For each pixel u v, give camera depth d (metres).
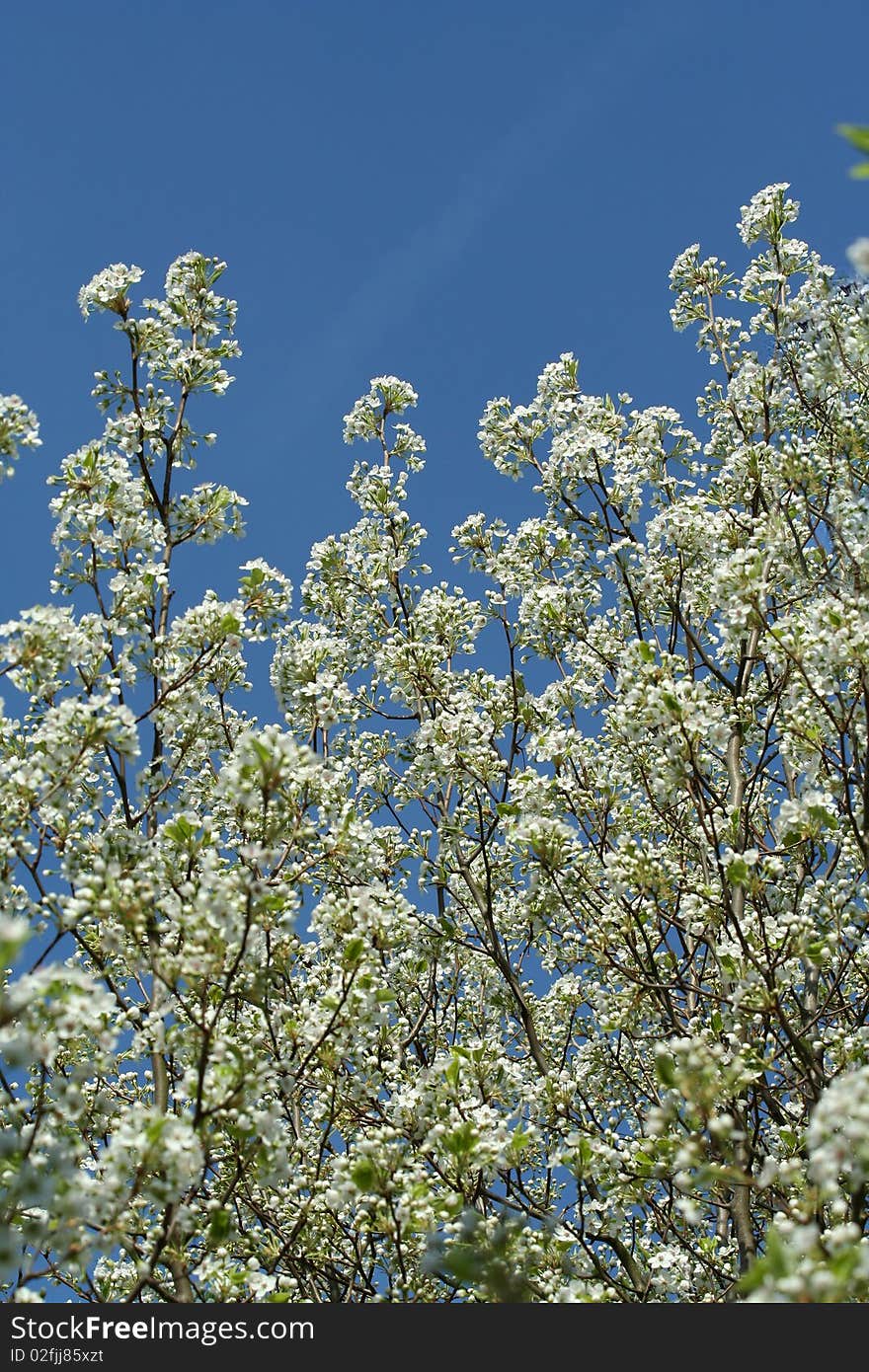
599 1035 11.00
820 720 8.64
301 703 10.80
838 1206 6.84
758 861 8.92
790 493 10.08
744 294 11.91
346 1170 7.10
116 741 7.81
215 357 10.75
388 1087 8.59
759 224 11.95
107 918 7.38
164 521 10.29
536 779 9.52
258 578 9.90
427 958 10.75
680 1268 8.49
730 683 10.36
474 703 11.11
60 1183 5.78
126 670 8.69
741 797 9.95
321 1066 8.20
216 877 6.70
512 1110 8.74
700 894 8.97
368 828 8.38
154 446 10.41
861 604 8.06
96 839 8.03
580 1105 10.38
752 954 7.86
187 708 9.20
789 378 11.54
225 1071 6.39
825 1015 8.25
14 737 8.43
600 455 11.02
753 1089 8.03
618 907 8.84
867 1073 5.06
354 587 12.62
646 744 9.36
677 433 11.58
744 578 8.31
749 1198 7.82
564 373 11.93
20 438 8.12
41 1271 5.79
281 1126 8.31
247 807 7.91
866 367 10.38
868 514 9.25
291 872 8.73
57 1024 5.59
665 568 10.87
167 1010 7.11
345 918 7.79
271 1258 8.75
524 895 10.59
